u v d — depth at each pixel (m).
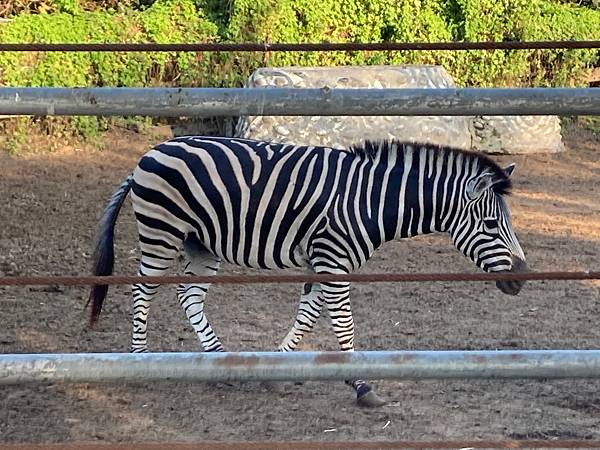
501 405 7.91
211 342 8.34
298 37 21.48
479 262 7.98
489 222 7.91
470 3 21.83
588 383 8.46
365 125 18.61
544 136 20.56
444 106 3.12
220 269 12.07
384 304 10.71
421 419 7.56
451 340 9.49
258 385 8.20
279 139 18.34
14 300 10.50
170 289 11.08
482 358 3.11
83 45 3.38
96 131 19.61
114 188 16.52
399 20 21.81
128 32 20.52
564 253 13.09
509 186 8.04
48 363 3.04
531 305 10.79
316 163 7.74
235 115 3.11
